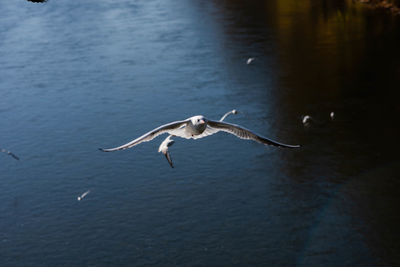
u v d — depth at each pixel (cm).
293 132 5312
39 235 3950
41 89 6425
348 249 3747
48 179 4606
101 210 4178
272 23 8525
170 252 3722
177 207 4175
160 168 4684
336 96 6009
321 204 4228
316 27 8212
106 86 6431
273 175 4578
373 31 7806
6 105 6041
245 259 3653
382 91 6066
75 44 7962
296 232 3903
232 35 8050
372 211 4109
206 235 3872
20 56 7519
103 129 5416
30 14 9606
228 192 4350
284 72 6644
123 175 4612
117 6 10100
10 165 4841
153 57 7288
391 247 3750
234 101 5941
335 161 4806
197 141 5088
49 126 5522
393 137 5144
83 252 3762
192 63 7038
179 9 9688
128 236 3891
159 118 5597
